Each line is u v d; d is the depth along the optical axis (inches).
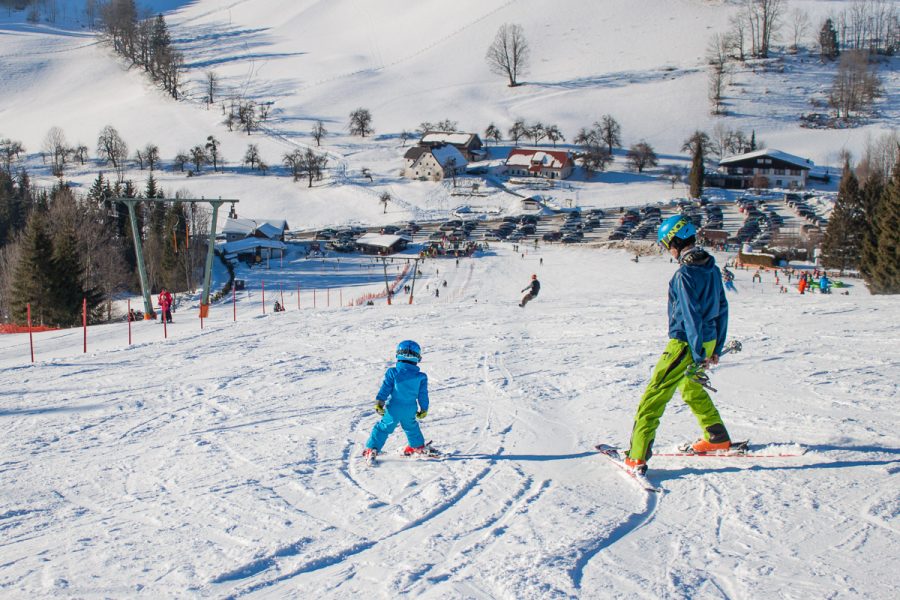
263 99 6860.2
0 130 6560.0
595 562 169.2
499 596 154.4
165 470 267.6
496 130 5792.3
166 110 6594.5
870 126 5526.6
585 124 5954.7
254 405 391.9
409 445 270.8
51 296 1641.2
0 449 313.3
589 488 222.7
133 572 172.4
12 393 469.1
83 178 5231.3
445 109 6451.8
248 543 188.9
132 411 394.6
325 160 5255.9
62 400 437.4
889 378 356.2
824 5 7672.2
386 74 7357.3
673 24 7578.7
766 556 167.3
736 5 7775.6
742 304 776.9
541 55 7381.9
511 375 436.8
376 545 185.9
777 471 221.1
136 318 1601.9
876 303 709.3
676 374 226.4
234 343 676.7
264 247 3380.9
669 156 5369.1
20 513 222.5
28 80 7642.7
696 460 240.5
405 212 4424.2
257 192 4830.2
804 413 294.4
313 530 197.5
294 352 598.5
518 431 302.8
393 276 2832.2
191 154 5605.3
